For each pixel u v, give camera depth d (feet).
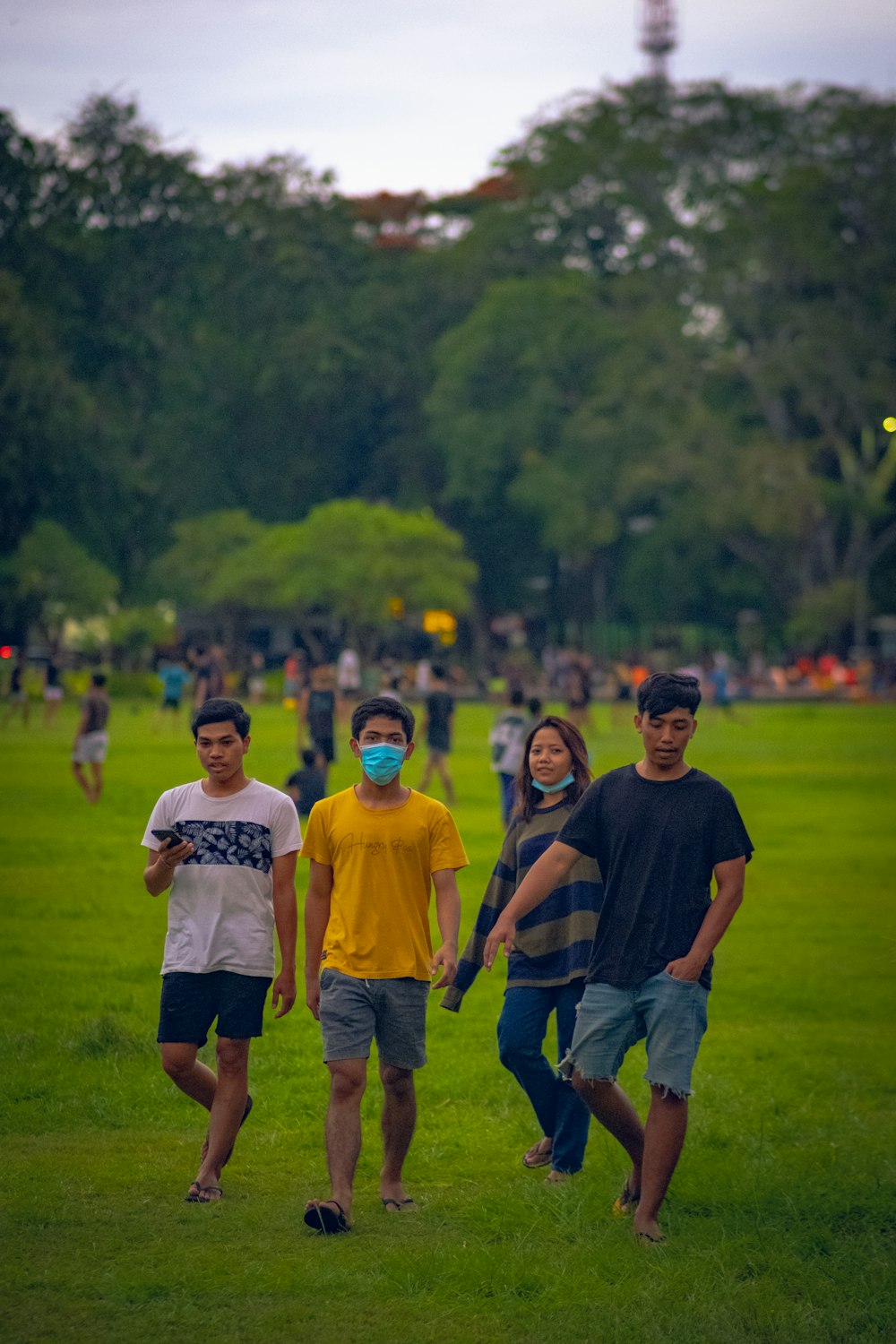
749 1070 82.64
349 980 58.44
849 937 125.18
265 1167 63.77
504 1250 53.47
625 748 333.21
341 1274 50.29
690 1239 55.31
